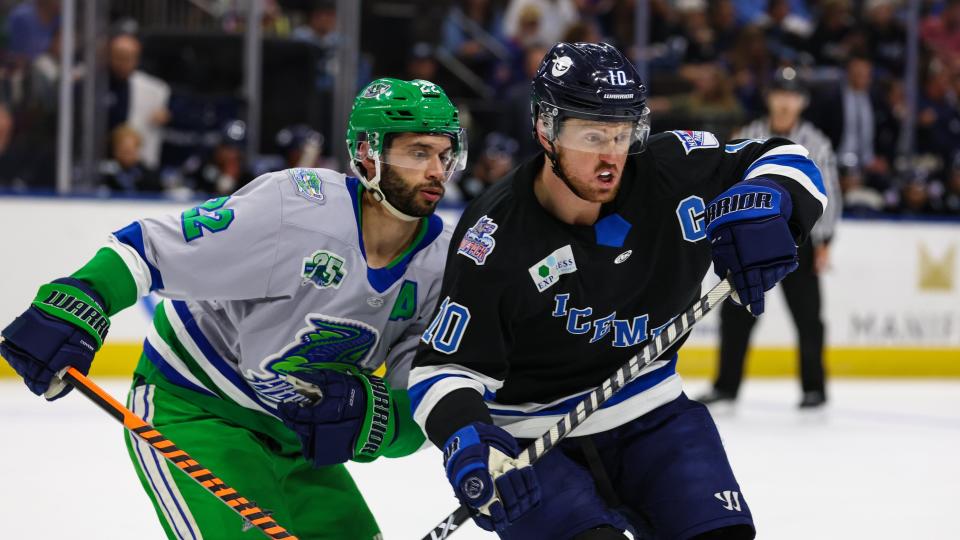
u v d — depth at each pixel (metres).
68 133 13.58
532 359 4.37
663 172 4.34
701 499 4.21
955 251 15.23
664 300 4.38
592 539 4.07
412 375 4.26
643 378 4.50
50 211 13.06
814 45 16.62
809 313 11.83
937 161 16.08
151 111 14.08
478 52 16.17
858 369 14.95
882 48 16.39
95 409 11.34
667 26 16.25
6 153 13.48
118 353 13.22
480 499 3.88
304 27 15.55
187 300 4.71
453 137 4.54
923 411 12.30
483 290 4.13
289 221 4.54
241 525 4.50
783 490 8.42
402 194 4.49
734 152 4.53
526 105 14.84
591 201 4.12
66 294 4.37
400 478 8.62
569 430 4.16
